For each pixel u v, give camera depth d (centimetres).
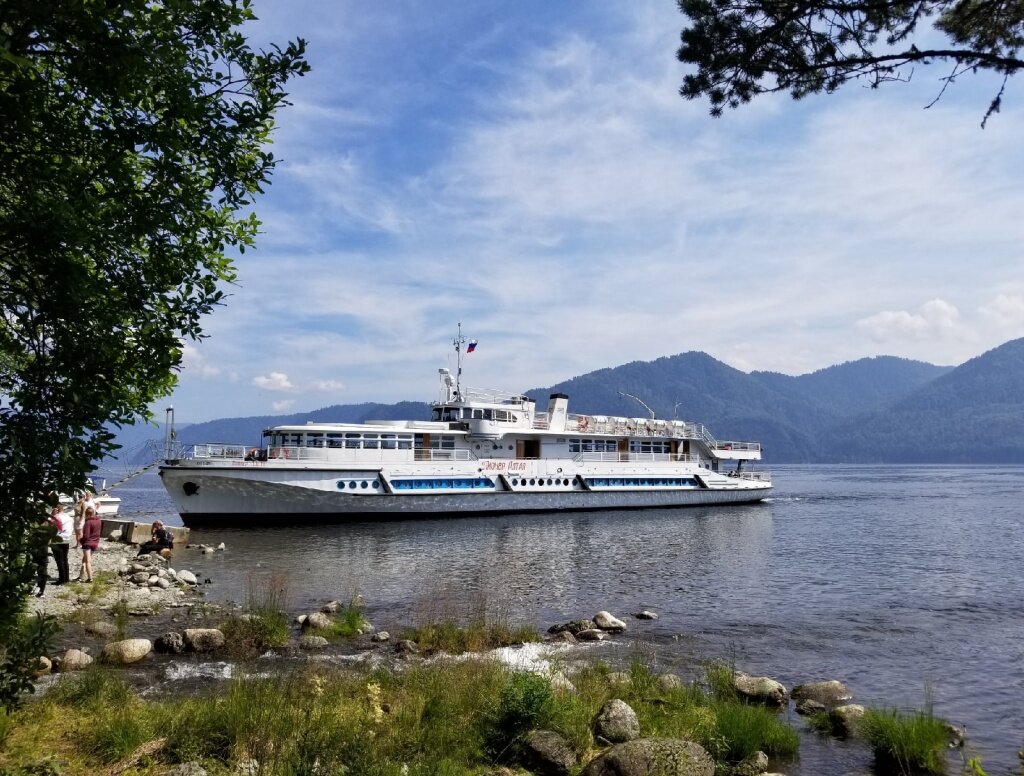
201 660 1464
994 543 4103
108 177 622
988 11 952
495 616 2019
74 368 550
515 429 5112
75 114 618
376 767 812
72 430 543
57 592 2022
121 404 591
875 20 948
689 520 5131
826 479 17862
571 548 3628
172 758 862
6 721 895
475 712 1071
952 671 1572
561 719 1047
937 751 1045
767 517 5584
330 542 3666
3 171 537
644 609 2236
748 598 2427
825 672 1561
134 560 2697
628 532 4341
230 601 2120
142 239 664
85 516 2208
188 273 704
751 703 1300
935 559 3422
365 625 1842
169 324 668
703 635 1891
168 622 1806
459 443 4981
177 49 595
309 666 1309
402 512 4581
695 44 997
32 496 532
